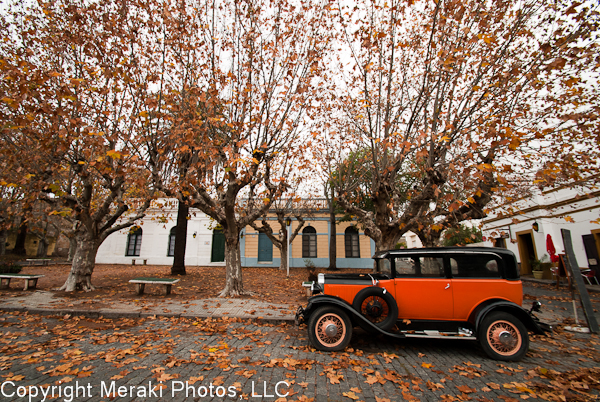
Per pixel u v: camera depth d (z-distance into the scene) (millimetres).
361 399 3234
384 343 5289
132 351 4453
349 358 4480
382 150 8648
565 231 6637
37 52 8086
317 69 8312
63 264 19781
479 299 4941
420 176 9445
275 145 9062
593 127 6617
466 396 3301
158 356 4328
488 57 6910
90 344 4820
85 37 7145
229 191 8930
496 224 19062
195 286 11258
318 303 5043
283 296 9617
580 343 5348
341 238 22078
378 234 8773
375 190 8430
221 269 18719
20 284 10680
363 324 4867
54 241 27391
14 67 5980
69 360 4090
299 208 19750
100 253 21656
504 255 5012
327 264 21734
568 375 3857
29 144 7809
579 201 12953
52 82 7656
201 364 4062
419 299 5078
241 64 8453
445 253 5176
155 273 15180
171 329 5801
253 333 5613
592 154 7379
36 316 6613
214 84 7785
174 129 7426
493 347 4543
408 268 5254
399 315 5125
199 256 21344
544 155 7730
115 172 7324
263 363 4180
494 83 6668
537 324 4598
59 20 7777
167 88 7836
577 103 6582
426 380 3740
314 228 22250
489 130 5477
